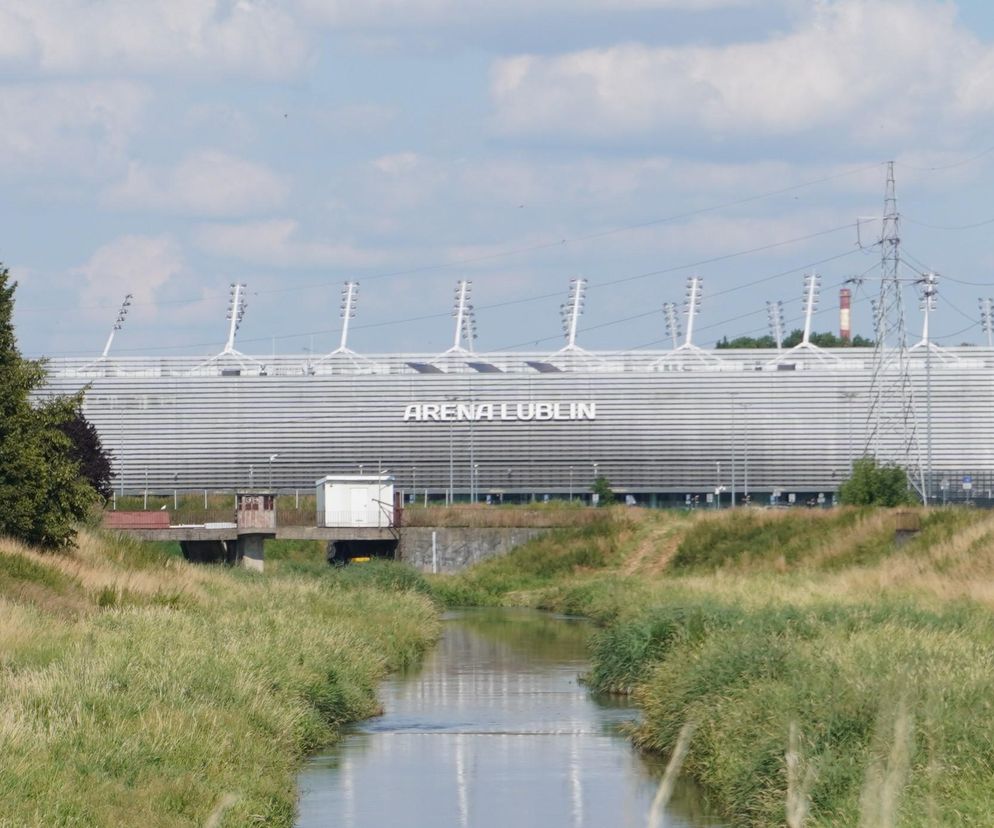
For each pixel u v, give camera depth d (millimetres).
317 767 54812
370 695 70812
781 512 166375
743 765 44875
